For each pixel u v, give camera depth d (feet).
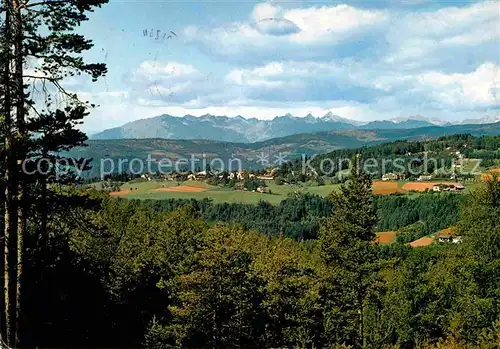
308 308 105.50
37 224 62.69
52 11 56.54
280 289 102.27
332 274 98.48
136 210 299.58
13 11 54.34
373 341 88.58
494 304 86.53
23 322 60.80
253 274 97.50
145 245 142.31
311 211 442.50
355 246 96.73
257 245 187.42
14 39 53.16
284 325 104.22
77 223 62.85
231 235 96.53
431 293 103.96
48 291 74.69
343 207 101.71
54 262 77.77
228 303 92.17
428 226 376.89
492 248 89.92
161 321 108.88
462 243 99.81
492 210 92.32
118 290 113.09
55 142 56.59
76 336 82.43
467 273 90.48
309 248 270.87
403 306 101.91
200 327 91.86
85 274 90.33
